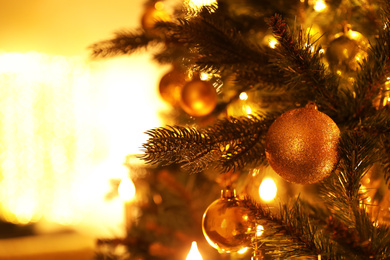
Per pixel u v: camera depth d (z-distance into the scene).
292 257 0.72
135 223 1.54
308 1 0.97
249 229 0.78
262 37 1.05
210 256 1.21
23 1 3.37
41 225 3.54
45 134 3.73
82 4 3.36
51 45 3.44
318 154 0.67
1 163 3.75
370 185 0.85
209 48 0.87
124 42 1.11
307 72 0.72
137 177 1.56
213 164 0.80
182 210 1.36
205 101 0.97
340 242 0.63
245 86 0.91
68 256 2.67
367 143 0.71
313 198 1.00
